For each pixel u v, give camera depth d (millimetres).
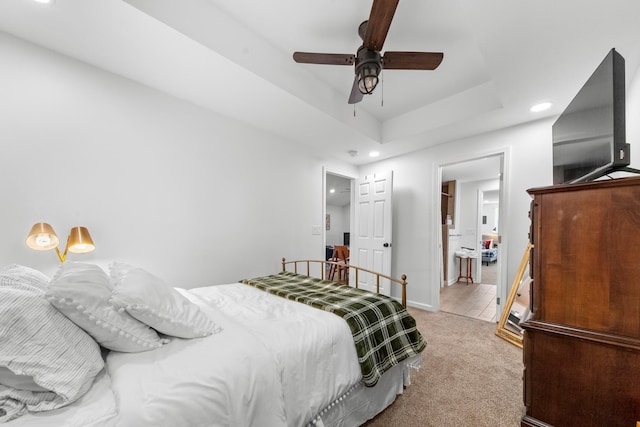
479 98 2465
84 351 822
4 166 1517
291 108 2400
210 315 1328
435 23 1716
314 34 1865
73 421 668
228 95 2195
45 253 1631
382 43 1476
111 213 1907
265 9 1651
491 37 1515
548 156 2533
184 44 1587
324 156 3754
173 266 2234
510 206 2746
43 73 1643
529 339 1189
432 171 3408
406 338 1604
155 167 2131
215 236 2521
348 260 4656
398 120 3125
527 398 1197
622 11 1294
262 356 1002
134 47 1625
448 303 3691
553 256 1133
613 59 1101
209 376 858
